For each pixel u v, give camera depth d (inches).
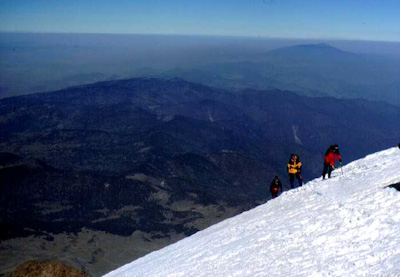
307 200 1034.1
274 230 864.9
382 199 783.1
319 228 757.3
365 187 947.3
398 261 492.7
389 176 972.6
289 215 957.2
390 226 637.3
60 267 927.0
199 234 1269.7
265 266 668.1
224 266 756.0
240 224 1104.2
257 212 1186.6
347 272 521.3
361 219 716.7
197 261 872.3
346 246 621.0
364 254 565.9
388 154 1364.4
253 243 833.5
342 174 1221.1
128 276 1013.8
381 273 477.4
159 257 1115.3
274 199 1264.8
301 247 694.5
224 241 975.0
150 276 904.9
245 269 690.8
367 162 1326.3
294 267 613.0
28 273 901.8
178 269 864.9
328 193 1003.9
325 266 569.0
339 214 788.0
